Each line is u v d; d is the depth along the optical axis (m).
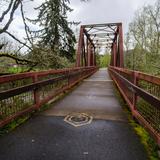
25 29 8.43
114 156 2.97
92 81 14.89
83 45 22.88
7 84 4.12
